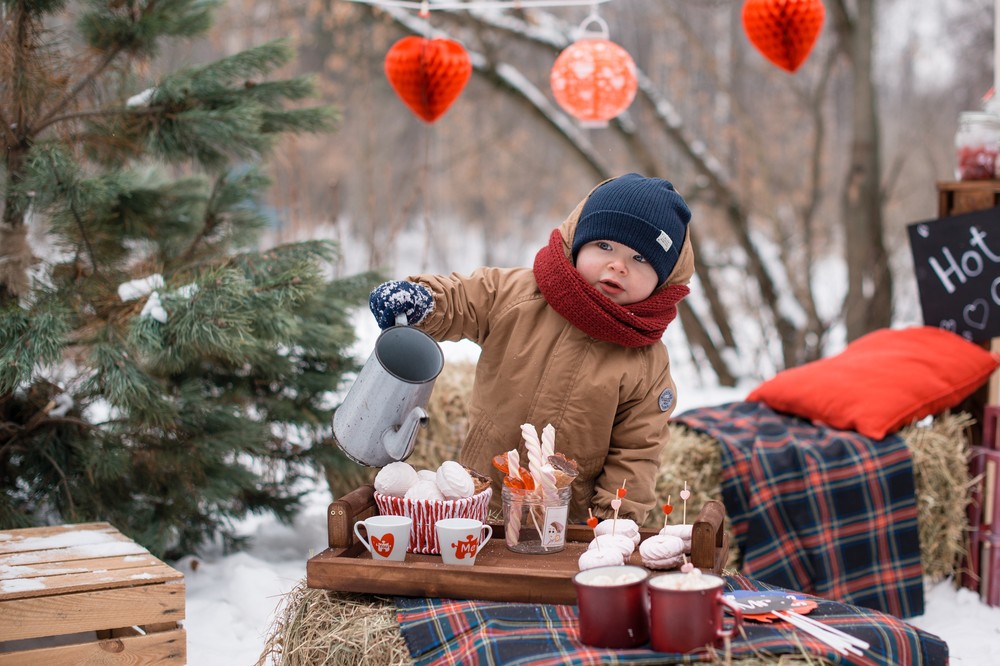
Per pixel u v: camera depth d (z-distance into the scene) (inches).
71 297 134.0
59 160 125.0
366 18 358.3
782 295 359.3
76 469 138.5
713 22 442.0
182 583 96.9
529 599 79.3
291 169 278.2
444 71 134.9
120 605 94.4
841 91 464.8
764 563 134.8
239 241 160.2
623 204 96.0
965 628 131.0
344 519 86.1
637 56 466.3
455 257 552.4
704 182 321.1
